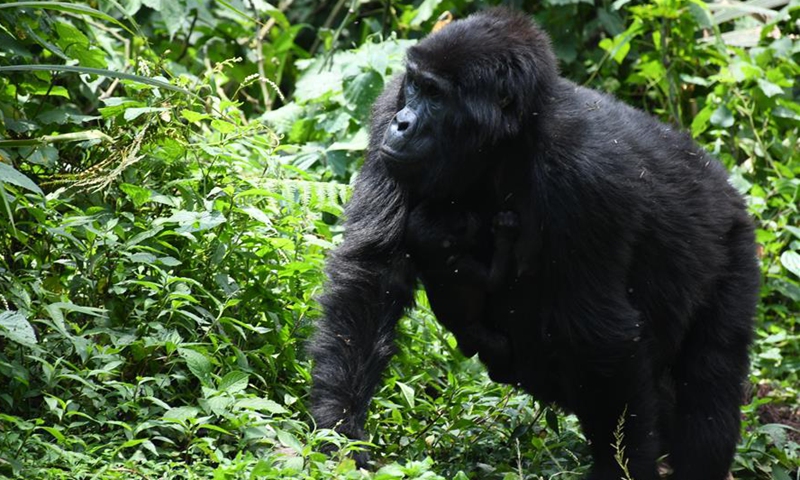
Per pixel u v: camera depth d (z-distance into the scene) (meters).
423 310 11.35
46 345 8.82
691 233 9.66
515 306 9.31
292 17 20.28
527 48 8.98
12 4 8.19
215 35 17.56
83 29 13.42
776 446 10.97
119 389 8.44
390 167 8.95
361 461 8.36
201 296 9.56
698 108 17.31
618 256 8.74
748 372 10.41
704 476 10.11
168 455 8.23
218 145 10.45
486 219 9.37
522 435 10.26
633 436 8.92
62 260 9.48
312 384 8.69
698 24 16.67
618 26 18.33
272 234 10.58
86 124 11.86
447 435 9.87
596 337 8.73
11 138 10.09
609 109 9.56
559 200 8.62
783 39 16.69
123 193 10.02
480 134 8.84
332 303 8.89
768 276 14.70
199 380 8.86
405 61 9.27
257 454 8.40
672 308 9.68
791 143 16.16
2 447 7.60
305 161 13.24
